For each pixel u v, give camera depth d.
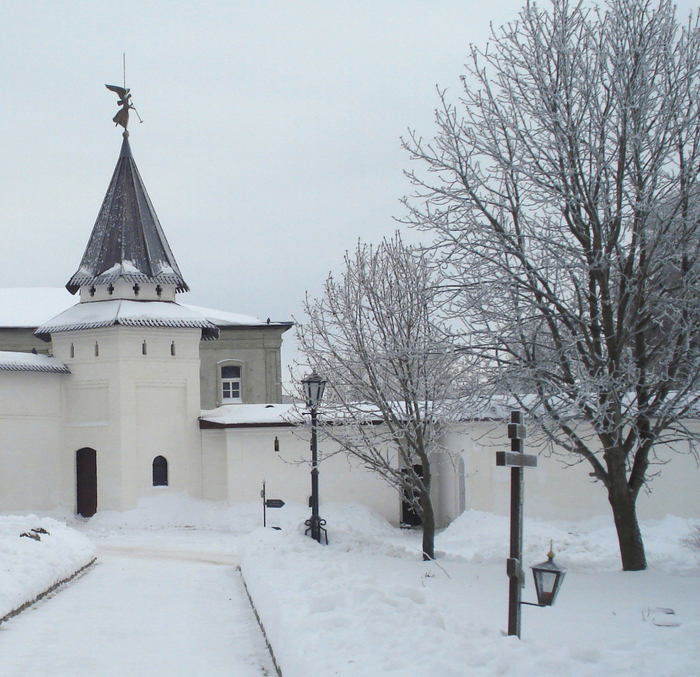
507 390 15.36
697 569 14.24
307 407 19.55
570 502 28.25
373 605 9.34
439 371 17.23
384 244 17.91
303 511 33.81
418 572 14.69
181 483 35.38
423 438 18.16
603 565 16.12
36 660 9.74
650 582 13.04
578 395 13.30
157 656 10.02
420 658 7.32
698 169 13.85
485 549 22.28
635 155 13.91
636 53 13.84
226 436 34.84
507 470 28.41
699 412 14.92
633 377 14.02
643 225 13.90
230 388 48.12
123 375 34.72
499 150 14.83
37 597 13.82
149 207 37.19
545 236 14.38
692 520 22.67
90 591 15.21
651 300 14.09
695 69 14.07
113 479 34.34
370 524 33.28
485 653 7.32
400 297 17.39
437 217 14.93
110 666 9.52
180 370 35.91
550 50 14.43
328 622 8.91
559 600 11.50
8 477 33.59
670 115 13.82
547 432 14.73
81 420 35.47
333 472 34.47
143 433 35.00
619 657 7.55
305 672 7.48
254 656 10.05
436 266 15.16
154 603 14.02
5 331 45.53
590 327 14.64
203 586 16.31
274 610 10.45
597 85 14.13
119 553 23.98
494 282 14.09
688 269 14.07
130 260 35.84
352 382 18.00
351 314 17.73
